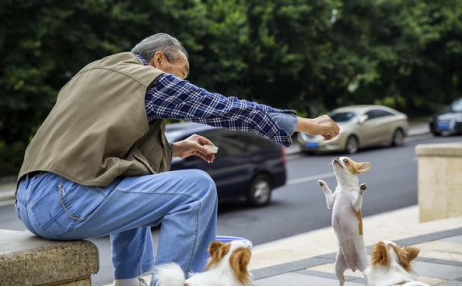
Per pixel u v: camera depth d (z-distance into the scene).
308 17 23.53
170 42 3.06
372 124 20.39
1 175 16.69
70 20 17.41
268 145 11.06
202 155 3.47
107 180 2.64
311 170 15.97
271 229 8.98
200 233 2.64
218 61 20.80
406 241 5.73
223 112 2.71
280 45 23.05
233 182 10.36
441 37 30.36
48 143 2.77
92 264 2.83
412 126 28.38
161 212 2.68
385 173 14.77
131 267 3.32
